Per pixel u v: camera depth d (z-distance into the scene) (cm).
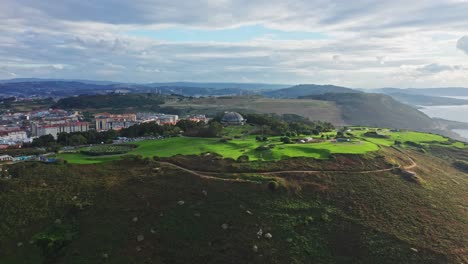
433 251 7356
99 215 8462
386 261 7088
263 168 10288
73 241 7756
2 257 7425
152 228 7956
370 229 7888
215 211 8344
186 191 9119
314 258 7144
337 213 8394
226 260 7088
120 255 7312
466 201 9725
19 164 10681
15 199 8881
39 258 7431
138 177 9925
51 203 8875
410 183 10081
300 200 8800
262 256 7125
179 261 7150
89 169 10625
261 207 8444
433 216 8612
